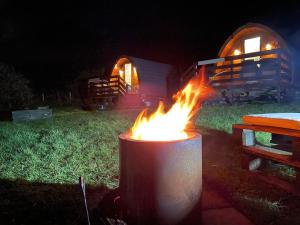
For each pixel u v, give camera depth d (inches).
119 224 118.1
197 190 120.6
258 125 179.0
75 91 1056.2
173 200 113.3
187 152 114.9
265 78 541.6
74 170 207.2
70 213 140.0
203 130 314.8
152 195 112.3
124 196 120.1
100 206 133.9
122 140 118.5
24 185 182.7
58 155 242.8
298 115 174.4
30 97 733.9
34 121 467.5
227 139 276.1
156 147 110.3
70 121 439.8
